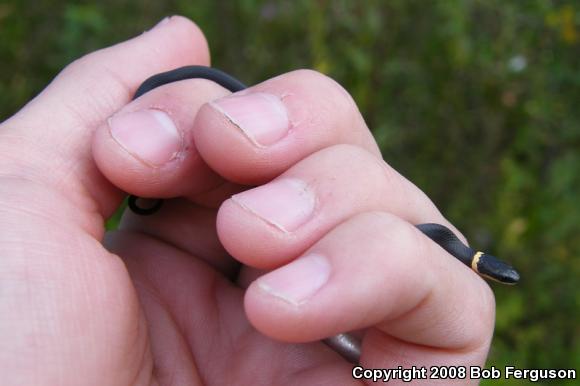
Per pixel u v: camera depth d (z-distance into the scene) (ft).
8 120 0.78
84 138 0.78
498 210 1.34
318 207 0.73
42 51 1.35
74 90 0.79
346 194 0.74
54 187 0.76
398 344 0.78
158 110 0.78
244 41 1.36
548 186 1.40
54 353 0.70
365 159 0.76
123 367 0.74
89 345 0.72
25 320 0.70
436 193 1.35
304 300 0.68
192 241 0.86
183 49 0.86
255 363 0.82
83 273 0.73
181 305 0.84
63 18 1.37
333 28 1.34
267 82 0.79
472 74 1.37
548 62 1.47
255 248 0.72
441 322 0.75
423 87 1.36
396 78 1.36
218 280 0.86
